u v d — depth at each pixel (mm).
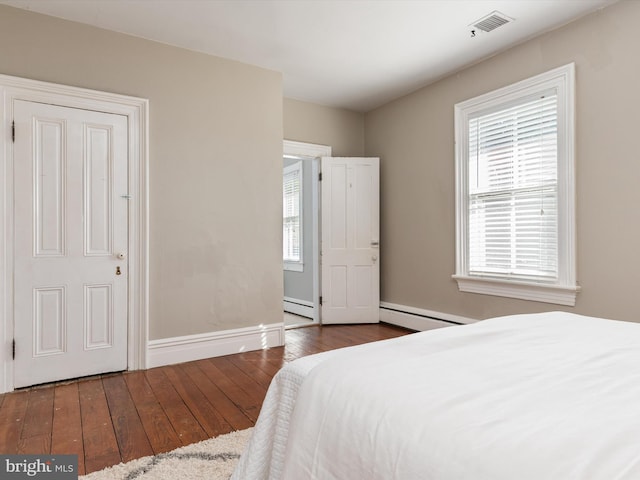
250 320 3678
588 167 2893
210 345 3453
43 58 2805
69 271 2865
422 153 4293
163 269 3244
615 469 632
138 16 2887
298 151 4648
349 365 1158
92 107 2961
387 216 4770
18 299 2697
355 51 3471
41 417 2271
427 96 4227
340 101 4727
